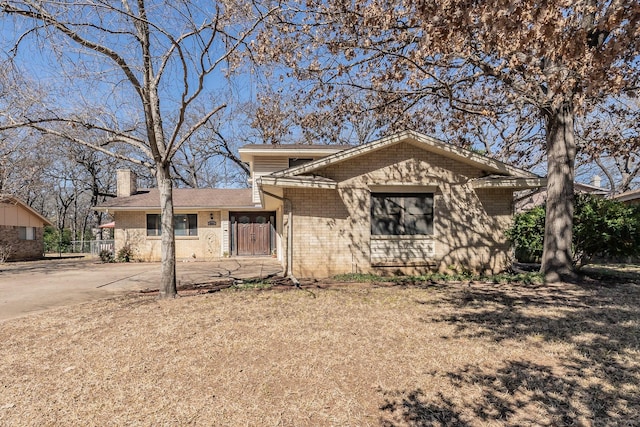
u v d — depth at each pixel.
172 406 3.00
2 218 20.09
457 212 10.45
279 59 8.41
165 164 7.32
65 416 2.87
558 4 3.79
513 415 2.81
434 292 7.62
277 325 5.15
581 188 23.22
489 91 11.82
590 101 8.44
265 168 15.42
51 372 3.68
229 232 18.52
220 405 3.01
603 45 3.71
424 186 10.41
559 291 7.52
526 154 15.59
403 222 10.38
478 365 3.72
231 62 7.52
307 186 9.31
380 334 4.74
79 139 7.42
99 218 31.59
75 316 5.94
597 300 6.59
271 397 3.13
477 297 7.04
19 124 6.51
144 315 5.88
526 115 13.48
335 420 2.79
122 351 4.23
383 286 8.45
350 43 8.09
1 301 7.52
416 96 10.10
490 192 10.56
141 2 6.41
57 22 5.69
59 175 29.72
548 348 4.17
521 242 10.11
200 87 6.87
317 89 10.27
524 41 4.15
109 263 17.33
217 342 4.47
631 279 8.84
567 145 8.60
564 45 3.84
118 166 29.50
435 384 3.32
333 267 9.98
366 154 10.15
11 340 4.69
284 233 10.17
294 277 9.41
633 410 2.84
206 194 20.14
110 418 2.83
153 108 7.23
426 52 6.63
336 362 3.83
